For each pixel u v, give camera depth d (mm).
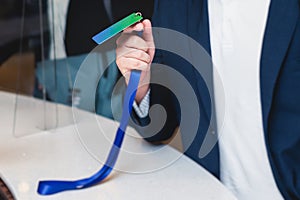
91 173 1021
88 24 1662
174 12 1200
